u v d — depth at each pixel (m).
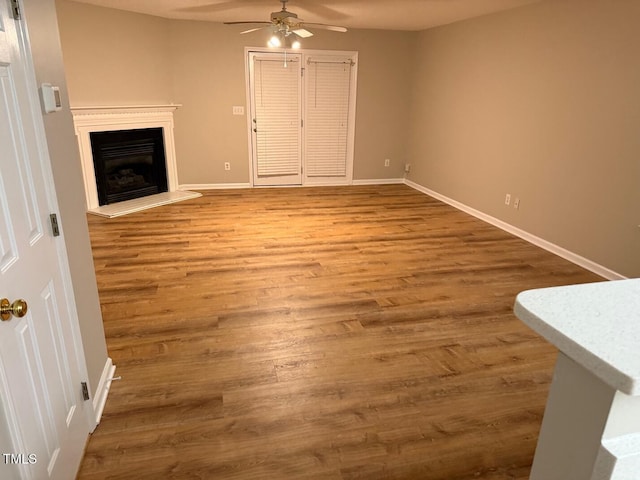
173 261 3.96
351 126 7.07
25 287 1.33
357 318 3.00
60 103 1.75
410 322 2.96
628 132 3.52
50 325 1.52
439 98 6.31
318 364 2.50
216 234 4.71
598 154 3.81
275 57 6.47
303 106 6.81
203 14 5.62
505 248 4.47
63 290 1.67
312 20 5.84
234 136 6.70
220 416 2.09
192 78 6.30
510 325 2.95
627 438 0.62
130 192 6.01
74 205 1.90
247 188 6.93
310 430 2.01
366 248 4.37
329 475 1.78
